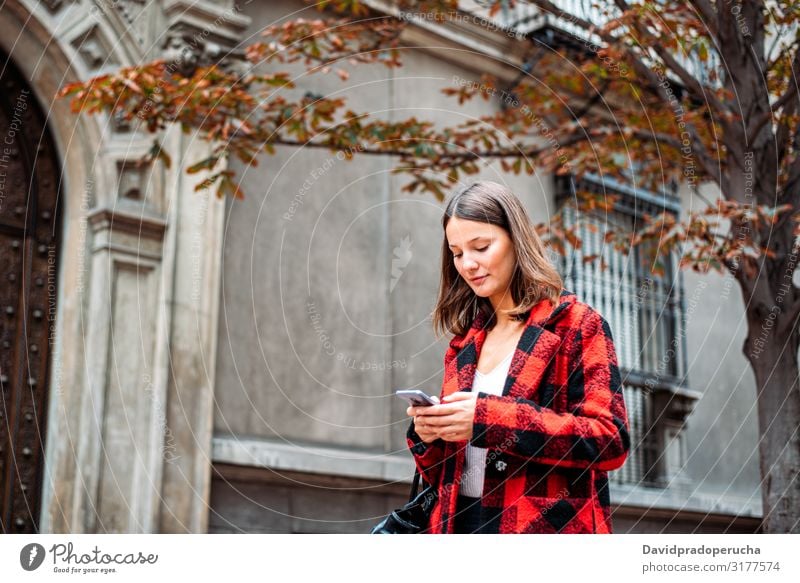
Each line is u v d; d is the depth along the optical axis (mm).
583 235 7523
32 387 4961
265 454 5602
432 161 5723
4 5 4750
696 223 4754
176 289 5273
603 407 1669
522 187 7277
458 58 7023
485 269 1826
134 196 5145
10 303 4953
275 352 5902
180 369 5238
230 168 5766
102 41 5016
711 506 8555
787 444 4188
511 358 1814
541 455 1615
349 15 5637
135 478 5000
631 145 6156
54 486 4820
